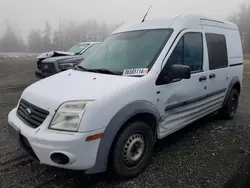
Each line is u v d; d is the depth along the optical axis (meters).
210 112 4.43
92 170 2.55
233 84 5.00
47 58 8.64
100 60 3.64
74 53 9.37
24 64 20.36
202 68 3.96
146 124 3.01
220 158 3.45
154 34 3.51
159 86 3.10
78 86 2.81
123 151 2.79
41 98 2.74
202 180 2.89
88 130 2.41
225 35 4.74
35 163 3.31
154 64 3.10
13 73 13.91
